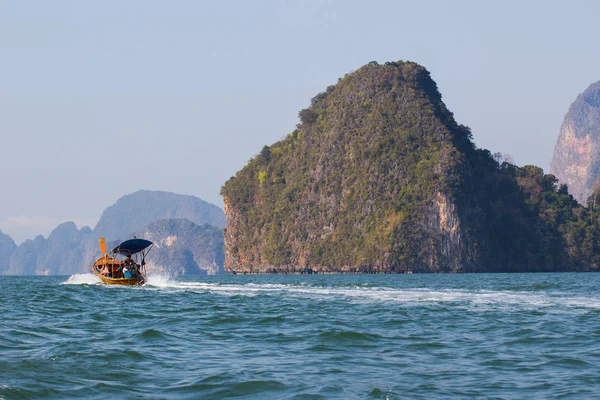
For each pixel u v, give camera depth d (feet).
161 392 94.07
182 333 149.69
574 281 520.42
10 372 102.12
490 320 177.58
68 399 89.51
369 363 115.65
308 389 95.66
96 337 140.77
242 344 135.03
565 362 116.57
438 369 110.63
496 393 94.22
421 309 207.82
